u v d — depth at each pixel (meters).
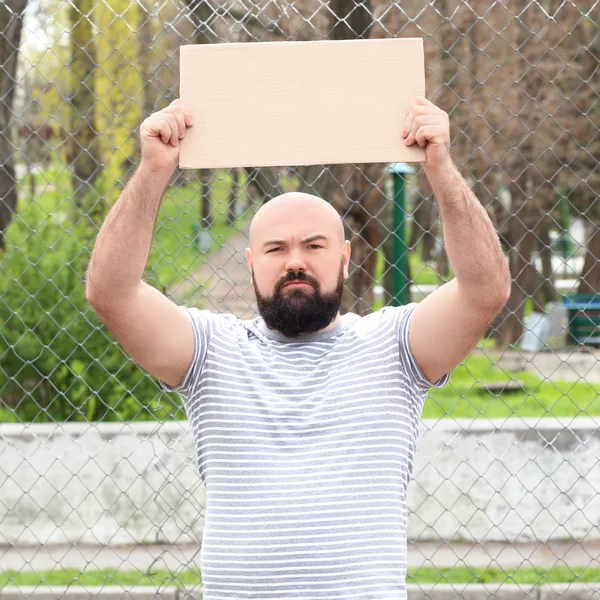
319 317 3.26
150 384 9.02
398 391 3.19
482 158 13.16
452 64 11.60
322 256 3.28
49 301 9.16
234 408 3.16
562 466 7.16
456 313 3.13
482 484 7.16
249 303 5.14
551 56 11.87
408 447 3.19
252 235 3.35
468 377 14.70
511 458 7.18
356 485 3.06
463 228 2.97
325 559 3.01
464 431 7.16
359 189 9.01
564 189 15.55
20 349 9.05
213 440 3.15
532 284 17.12
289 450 3.10
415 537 7.16
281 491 3.06
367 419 3.12
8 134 10.23
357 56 2.93
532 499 7.15
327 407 3.13
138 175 2.97
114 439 7.21
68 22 11.18
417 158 2.91
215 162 2.93
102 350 9.04
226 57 2.94
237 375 3.21
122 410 8.98
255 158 2.92
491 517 7.16
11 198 12.59
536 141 13.38
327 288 3.28
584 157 14.59
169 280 5.92
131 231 3.01
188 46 2.95
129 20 10.84
